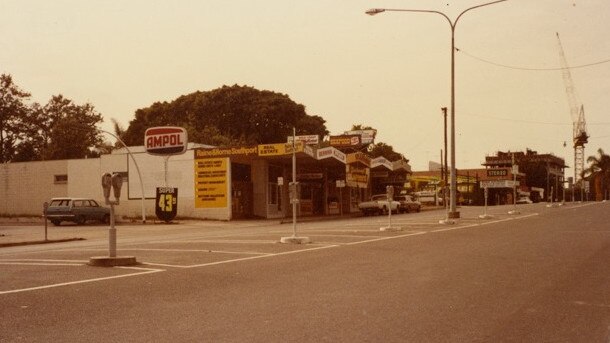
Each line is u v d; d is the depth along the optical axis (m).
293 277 11.44
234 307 8.45
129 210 45.69
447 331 6.97
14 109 71.56
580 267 12.75
